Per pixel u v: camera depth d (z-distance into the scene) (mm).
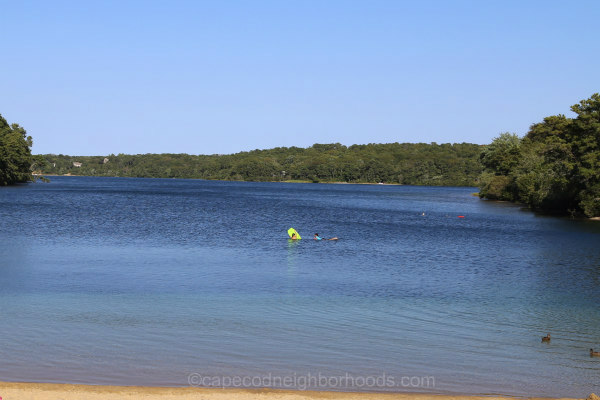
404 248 40781
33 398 12578
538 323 20391
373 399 13172
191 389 13453
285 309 21500
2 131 135000
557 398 13742
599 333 19312
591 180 73062
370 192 178500
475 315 21359
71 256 33438
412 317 20797
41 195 103938
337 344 17469
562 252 40031
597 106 74688
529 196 95312
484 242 45812
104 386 13453
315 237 44812
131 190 145375
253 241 43250
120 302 22094
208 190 163250
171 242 41250
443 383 14586
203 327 18875
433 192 186625
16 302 21750
